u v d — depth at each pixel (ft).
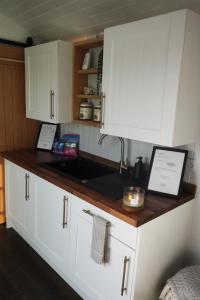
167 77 4.67
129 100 5.41
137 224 4.41
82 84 7.68
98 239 5.08
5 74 8.59
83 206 5.61
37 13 7.50
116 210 4.76
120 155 7.39
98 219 5.07
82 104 7.51
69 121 7.82
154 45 4.79
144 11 5.82
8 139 9.11
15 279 6.79
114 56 5.54
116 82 5.60
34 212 7.54
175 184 5.49
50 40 8.90
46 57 7.55
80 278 6.07
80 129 8.57
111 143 7.59
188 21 4.35
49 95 7.68
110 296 5.26
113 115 5.81
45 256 7.40
